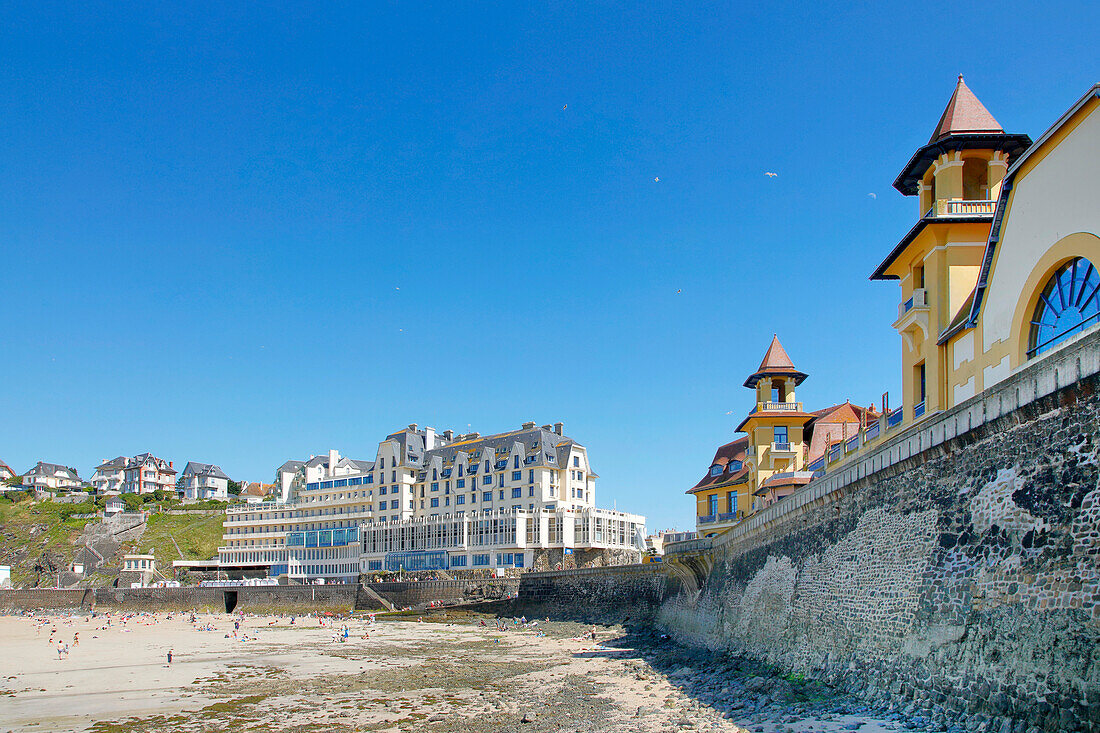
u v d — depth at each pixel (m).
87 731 38.12
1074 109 26.67
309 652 72.25
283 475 196.25
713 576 59.50
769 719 29.75
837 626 34.66
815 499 38.97
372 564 148.75
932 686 25.77
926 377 40.88
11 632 106.00
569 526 128.75
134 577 159.62
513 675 52.09
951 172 41.31
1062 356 21.27
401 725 37.19
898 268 46.62
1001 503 23.78
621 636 73.25
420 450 156.62
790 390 72.19
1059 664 20.03
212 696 47.84
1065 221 27.72
